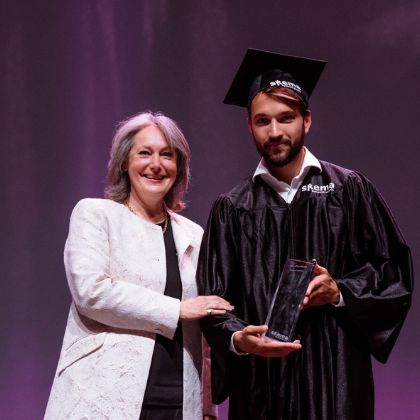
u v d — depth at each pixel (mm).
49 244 7922
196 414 3672
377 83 7469
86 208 3783
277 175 3623
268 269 3482
